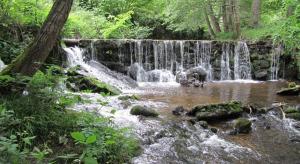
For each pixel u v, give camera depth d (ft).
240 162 17.75
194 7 57.57
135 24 64.85
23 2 34.71
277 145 20.47
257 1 59.11
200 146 19.56
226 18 61.26
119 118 22.33
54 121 16.28
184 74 44.06
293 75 46.88
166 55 46.78
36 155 12.59
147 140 19.11
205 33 67.00
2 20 32.27
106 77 38.78
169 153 18.06
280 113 27.07
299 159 18.47
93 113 19.29
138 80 44.24
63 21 18.56
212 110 24.45
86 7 65.00
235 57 48.55
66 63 37.55
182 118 24.03
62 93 19.38
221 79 47.70
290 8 47.65
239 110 25.26
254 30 55.72
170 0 59.88
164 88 38.42
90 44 42.55
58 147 15.19
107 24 56.70
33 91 16.97
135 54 45.09
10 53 29.19
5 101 16.02
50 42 18.37
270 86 40.70
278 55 47.75
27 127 15.03
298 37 38.52
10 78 16.06
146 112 23.89
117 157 15.51
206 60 48.03
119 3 66.08
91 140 11.28
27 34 33.94
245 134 22.25
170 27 63.26
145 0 71.87
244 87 39.78
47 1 44.55
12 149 11.16
